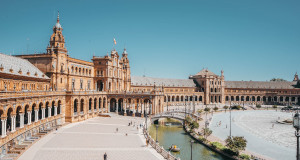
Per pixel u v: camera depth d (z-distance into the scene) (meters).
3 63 53.91
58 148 45.47
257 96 163.50
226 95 160.25
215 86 153.50
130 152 44.78
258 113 122.62
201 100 152.75
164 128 80.38
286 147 55.59
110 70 97.56
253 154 49.81
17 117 58.16
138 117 87.19
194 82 158.12
